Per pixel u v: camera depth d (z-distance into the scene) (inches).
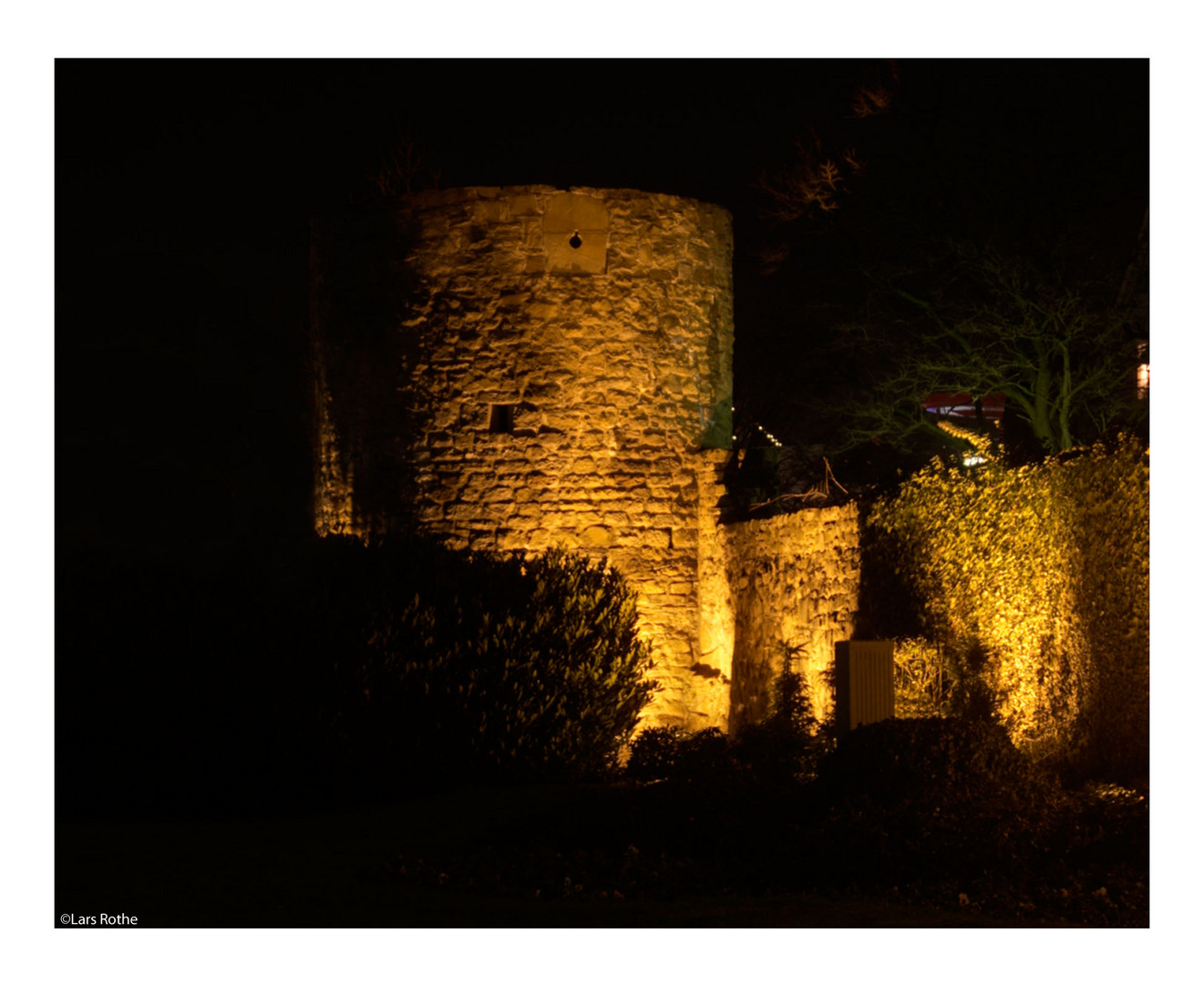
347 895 303.0
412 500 661.3
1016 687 410.9
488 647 534.3
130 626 501.7
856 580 508.1
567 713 538.0
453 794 495.8
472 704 522.9
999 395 877.2
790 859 323.0
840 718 418.6
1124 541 372.2
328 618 516.4
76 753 491.8
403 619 528.1
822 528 541.0
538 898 296.8
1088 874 296.0
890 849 316.2
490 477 652.7
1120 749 372.8
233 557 535.5
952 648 438.3
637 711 577.3
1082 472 390.3
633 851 335.3
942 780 338.0
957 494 449.4
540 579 562.3
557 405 653.3
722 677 638.5
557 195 663.1
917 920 266.8
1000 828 315.0
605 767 549.3
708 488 667.4
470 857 342.6
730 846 339.9
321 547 587.5
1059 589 395.5
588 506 651.5
